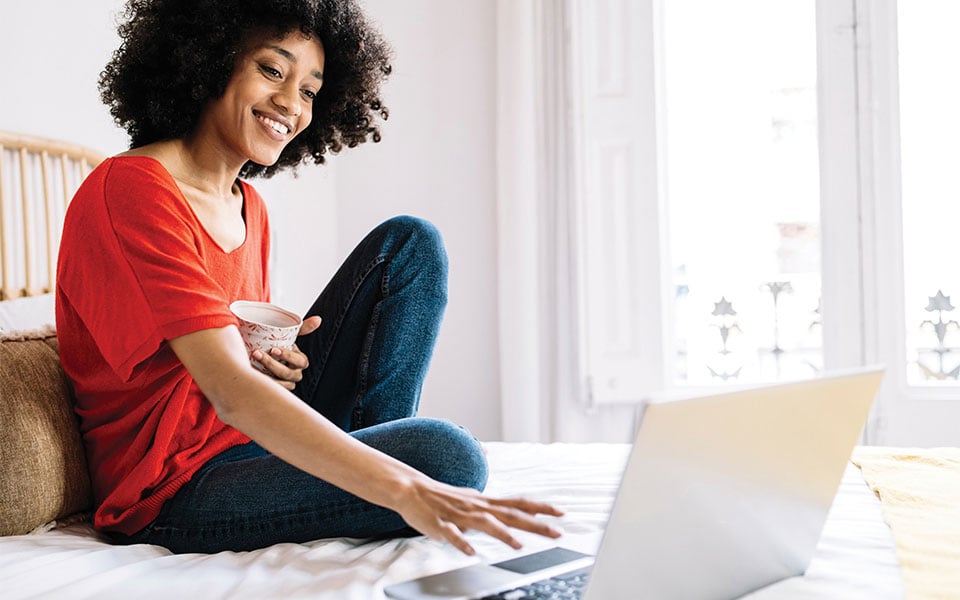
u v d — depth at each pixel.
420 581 0.92
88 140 2.27
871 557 1.04
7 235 2.00
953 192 3.18
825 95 3.17
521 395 3.28
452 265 3.43
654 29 3.27
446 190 3.45
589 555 0.99
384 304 1.44
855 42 3.15
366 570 1.03
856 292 3.14
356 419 1.42
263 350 1.30
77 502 1.32
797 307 3.38
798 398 0.87
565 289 3.30
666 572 0.84
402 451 1.18
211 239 1.34
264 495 1.20
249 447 1.35
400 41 3.47
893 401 3.11
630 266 3.25
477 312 3.42
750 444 0.84
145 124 1.48
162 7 1.41
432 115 3.46
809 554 1.00
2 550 1.14
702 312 3.45
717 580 0.90
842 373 0.91
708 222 3.44
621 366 3.24
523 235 3.29
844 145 3.16
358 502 1.18
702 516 0.84
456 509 0.91
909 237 3.20
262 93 1.41
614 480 1.45
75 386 1.36
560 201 3.30
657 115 3.29
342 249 3.49
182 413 1.26
